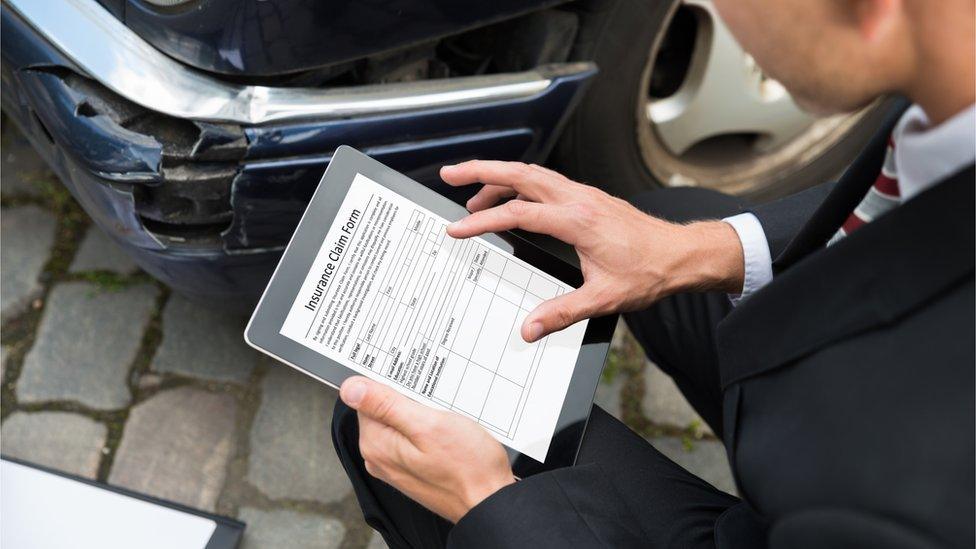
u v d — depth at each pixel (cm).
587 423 96
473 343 93
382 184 98
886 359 63
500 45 134
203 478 153
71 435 154
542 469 92
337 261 93
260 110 112
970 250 60
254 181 114
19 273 167
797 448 68
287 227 122
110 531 139
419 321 92
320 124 114
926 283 62
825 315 68
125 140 110
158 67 110
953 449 58
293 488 154
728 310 115
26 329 163
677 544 95
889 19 59
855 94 65
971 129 59
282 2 105
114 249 172
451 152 124
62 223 174
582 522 87
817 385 68
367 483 105
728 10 64
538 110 128
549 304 94
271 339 89
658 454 105
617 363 173
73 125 112
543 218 96
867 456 62
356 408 84
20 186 177
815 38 62
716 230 107
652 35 143
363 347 90
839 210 87
